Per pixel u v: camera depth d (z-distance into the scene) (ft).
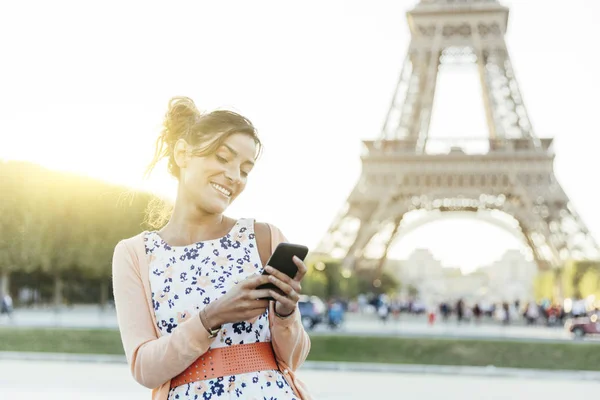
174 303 16.02
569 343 143.84
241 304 14.76
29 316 233.76
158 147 17.42
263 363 15.99
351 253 259.80
